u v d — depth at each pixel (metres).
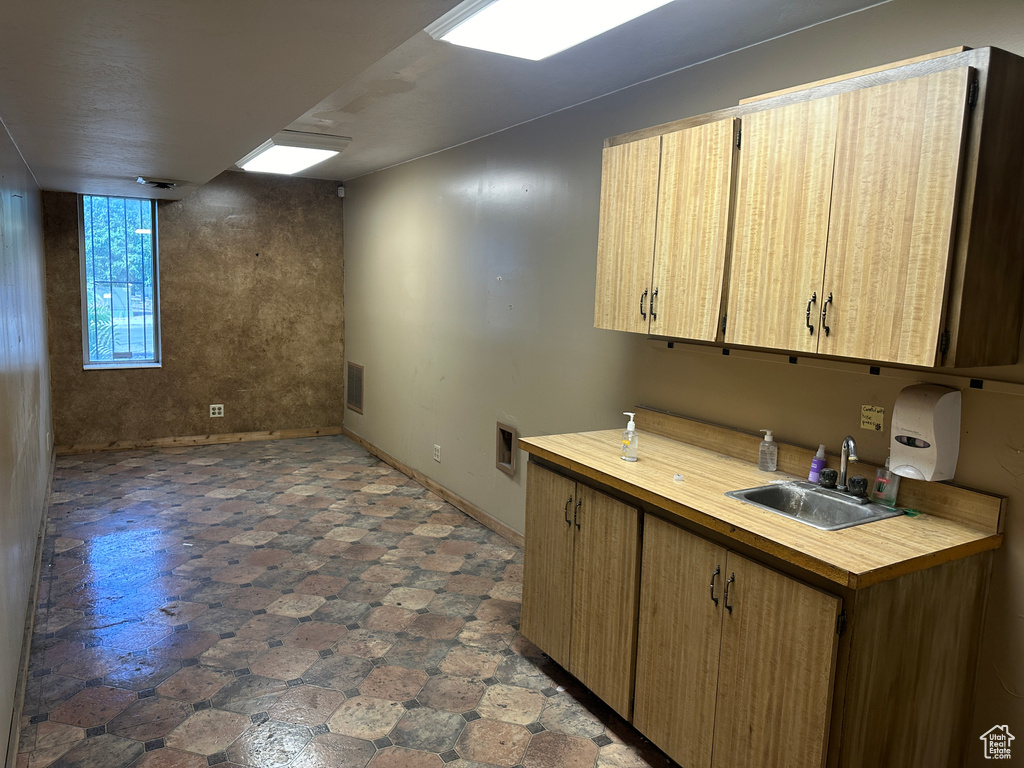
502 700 2.72
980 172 1.71
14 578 2.64
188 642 3.08
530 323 4.10
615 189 2.82
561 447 2.86
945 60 1.73
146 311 6.43
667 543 2.25
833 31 2.37
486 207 4.51
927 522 2.03
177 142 3.37
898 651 1.82
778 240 2.16
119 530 4.40
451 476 5.14
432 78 3.20
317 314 7.00
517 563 4.06
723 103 2.79
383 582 3.76
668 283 2.58
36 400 4.25
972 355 1.80
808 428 2.51
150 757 2.32
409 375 5.72
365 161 5.66
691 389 3.00
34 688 2.70
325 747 2.40
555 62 2.92
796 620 1.82
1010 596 1.97
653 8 2.03
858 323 1.94
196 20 1.64
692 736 2.17
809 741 1.80
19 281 3.42
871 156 1.89
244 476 5.67
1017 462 1.93
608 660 2.53
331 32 1.71
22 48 1.87
